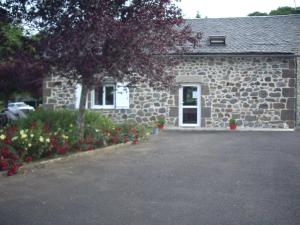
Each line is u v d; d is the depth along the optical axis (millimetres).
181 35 10281
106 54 9164
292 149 11195
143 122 17969
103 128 11938
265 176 7609
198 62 17719
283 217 5207
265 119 17359
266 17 20188
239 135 14945
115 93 18078
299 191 6520
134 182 7094
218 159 9492
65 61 9180
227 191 6488
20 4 9523
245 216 5234
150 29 9430
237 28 19391
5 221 4973
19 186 6703
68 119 11586
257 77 17359
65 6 9172
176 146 11805
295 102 17516
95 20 8523
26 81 10211
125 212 5375
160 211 5422
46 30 9344
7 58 9844
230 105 17531
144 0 9422
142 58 9453
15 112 19203
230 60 17516
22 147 8227
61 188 6617
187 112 17891
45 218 5102
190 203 5805
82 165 8594
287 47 17359
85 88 10562
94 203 5781
